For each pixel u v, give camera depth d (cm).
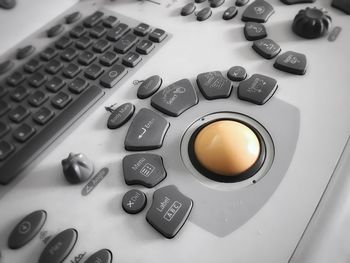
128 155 21
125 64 26
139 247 18
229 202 19
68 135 23
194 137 22
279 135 22
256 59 26
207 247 18
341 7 28
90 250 18
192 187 20
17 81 25
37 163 22
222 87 24
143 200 19
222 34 28
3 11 28
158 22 29
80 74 26
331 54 25
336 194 19
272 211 19
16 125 23
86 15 30
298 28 27
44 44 28
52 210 20
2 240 19
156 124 23
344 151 21
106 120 23
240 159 20
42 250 19
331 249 18
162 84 25
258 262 17
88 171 21
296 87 24
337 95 23
